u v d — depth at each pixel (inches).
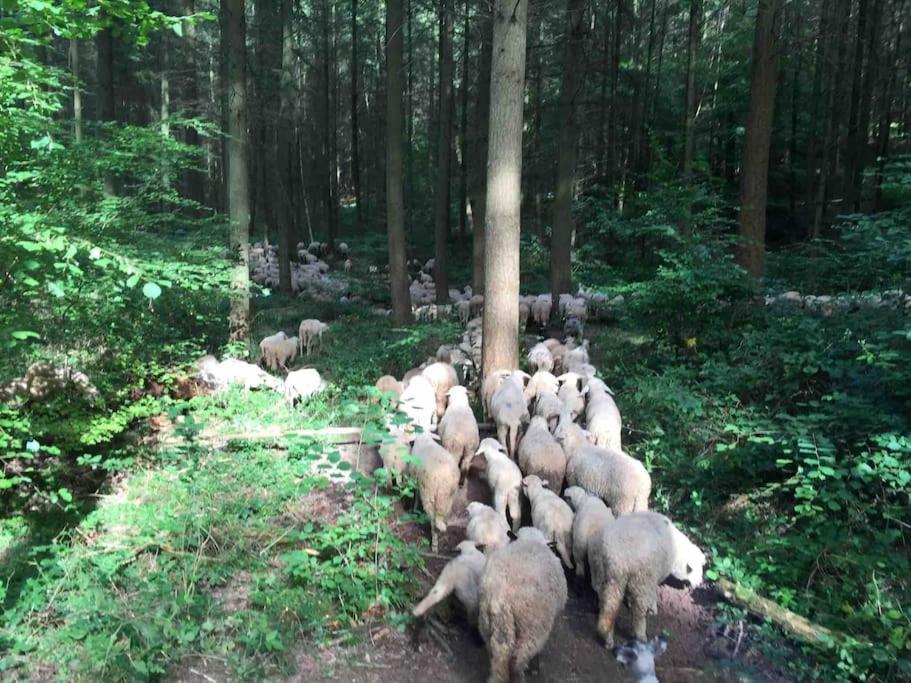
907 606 177.0
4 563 193.9
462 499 259.1
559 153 590.2
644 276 608.4
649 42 979.9
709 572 204.2
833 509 205.8
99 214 241.8
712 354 366.3
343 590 187.6
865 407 229.9
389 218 556.7
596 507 206.5
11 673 154.3
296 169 1096.8
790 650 176.2
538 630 154.2
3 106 198.2
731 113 954.7
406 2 791.1
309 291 810.2
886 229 305.7
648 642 180.4
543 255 1006.4
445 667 167.0
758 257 440.5
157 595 177.2
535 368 393.1
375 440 223.8
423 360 453.7
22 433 231.3
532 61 794.2
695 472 258.7
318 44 1111.6
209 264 316.2
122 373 303.3
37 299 220.1
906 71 875.4
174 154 313.9
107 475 251.1
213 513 213.9
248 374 359.6
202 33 890.1
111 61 614.2
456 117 1195.9
